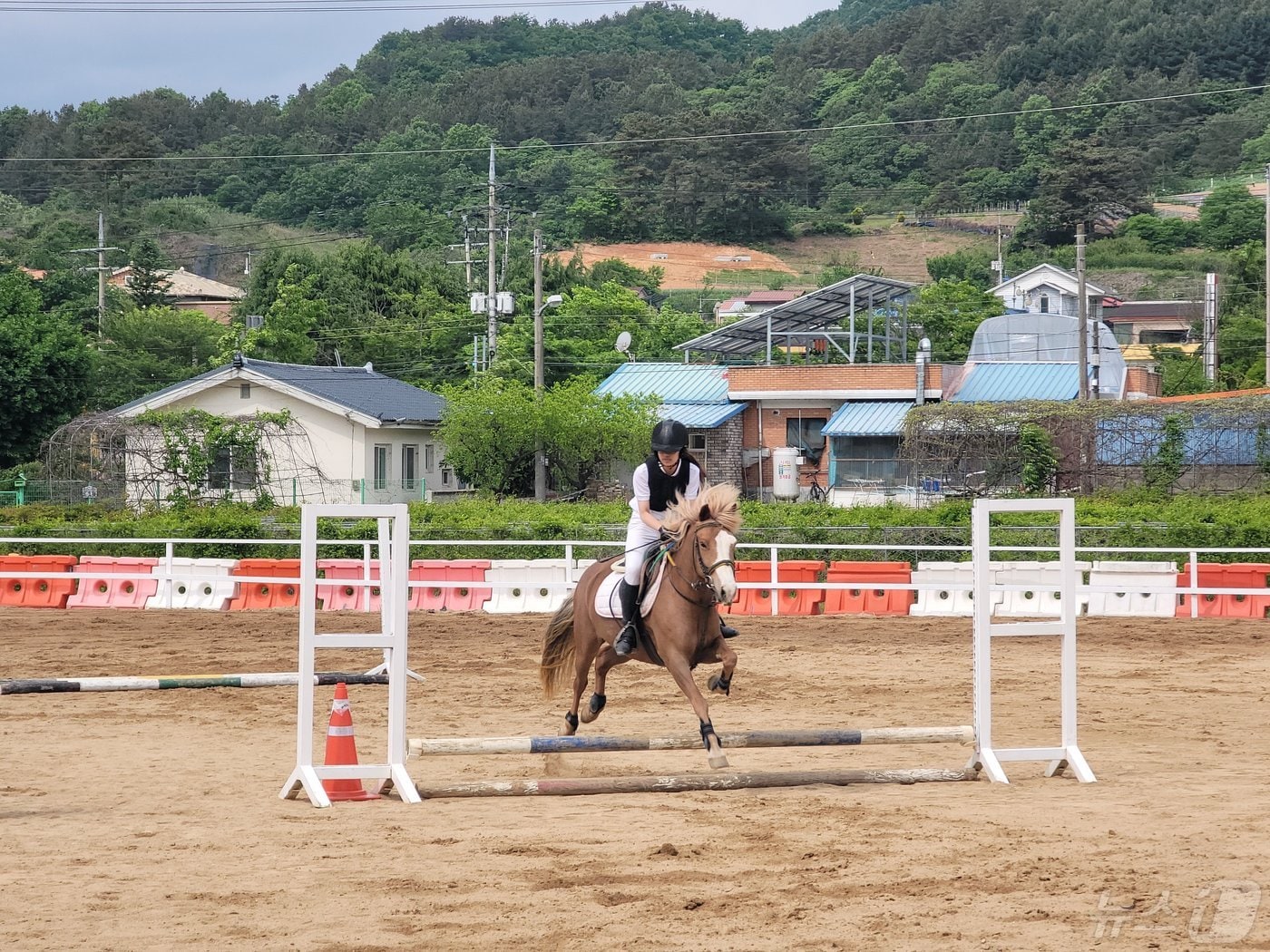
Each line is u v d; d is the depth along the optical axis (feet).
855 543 87.15
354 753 32.19
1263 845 24.68
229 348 200.13
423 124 489.26
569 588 78.33
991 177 441.27
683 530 33.14
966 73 498.69
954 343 218.59
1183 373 206.18
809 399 169.89
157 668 55.88
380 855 25.09
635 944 19.31
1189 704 46.11
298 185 429.38
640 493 35.37
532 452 140.05
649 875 23.17
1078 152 379.55
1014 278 280.92
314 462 135.64
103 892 22.52
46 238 319.47
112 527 98.32
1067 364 173.27
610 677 53.98
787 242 423.64
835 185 465.06
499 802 30.96
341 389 155.74
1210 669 55.31
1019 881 22.39
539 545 85.46
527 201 418.72
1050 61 485.97
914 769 32.48
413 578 81.25
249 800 31.17
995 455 122.83
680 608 32.99
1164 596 75.20
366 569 77.05
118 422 127.34
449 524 98.78
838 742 32.42
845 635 67.41
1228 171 407.85
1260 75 456.86
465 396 138.62
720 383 179.42
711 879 22.91
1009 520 92.02
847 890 22.00
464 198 402.52
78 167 447.83
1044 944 19.13
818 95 526.57
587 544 78.84
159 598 82.43
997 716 43.86
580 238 410.93
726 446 170.91
